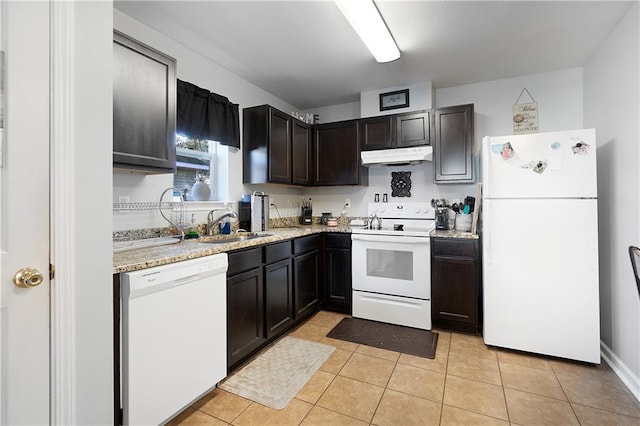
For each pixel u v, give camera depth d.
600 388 1.84
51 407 1.04
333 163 3.53
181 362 1.57
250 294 2.16
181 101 2.34
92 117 1.12
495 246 2.30
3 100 0.94
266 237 2.34
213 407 1.68
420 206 3.38
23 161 0.98
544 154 2.17
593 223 2.06
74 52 1.07
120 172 1.96
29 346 1.00
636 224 1.86
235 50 2.50
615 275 2.09
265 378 1.95
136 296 1.36
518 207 2.23
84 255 1.10
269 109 2.92
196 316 1.66
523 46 2.45
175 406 1.54
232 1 1.90
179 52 2.40
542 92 2.96
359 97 3.62
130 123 1.69
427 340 2.50
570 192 2.11
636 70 1.87
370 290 2.95
